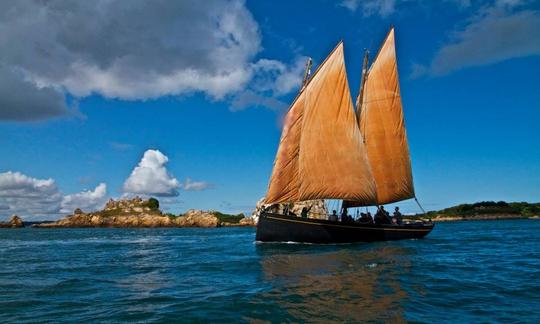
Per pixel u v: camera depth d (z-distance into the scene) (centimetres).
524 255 2833
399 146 4378
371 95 4334
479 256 2762
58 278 2031
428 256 2738
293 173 3916
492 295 1547
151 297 1548
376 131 4322
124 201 16788
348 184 3953
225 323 1212
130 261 2762
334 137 3944
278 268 2227
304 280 1847
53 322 1230
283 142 3959
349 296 1516
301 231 3694
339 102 3953
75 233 9244
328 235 3734
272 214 3762
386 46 4325
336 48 3928
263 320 1237
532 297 1519
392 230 4128
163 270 2270
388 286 1698
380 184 4303
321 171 3909
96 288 1745
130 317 1278
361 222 3928
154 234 8000
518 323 1204
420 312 1314
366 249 3219
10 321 1245
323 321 1224
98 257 3102
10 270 2358
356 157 4003
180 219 15175
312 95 3912
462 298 1498
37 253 3562
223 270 2206
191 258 2852
